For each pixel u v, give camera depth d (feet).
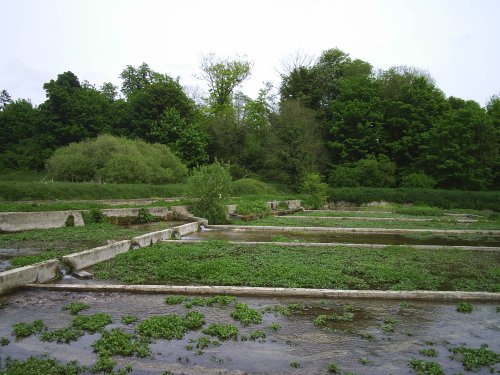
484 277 32.60
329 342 20.07
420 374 17.08
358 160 160.35
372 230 63.21
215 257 37.91
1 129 171.73
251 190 125.90
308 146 148.97
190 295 27.27
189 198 75.87
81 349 18.69
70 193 79.97
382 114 163.84
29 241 43.47
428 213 98.07
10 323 21.58
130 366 17.08
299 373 16.98
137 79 201.36
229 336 20.34
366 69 188.34
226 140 157.38
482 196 131.34
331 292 27.30
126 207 66.95
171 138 146.00
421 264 36.60
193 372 16.85
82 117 147.95
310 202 119.03
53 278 30.25
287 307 25.12
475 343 20.52
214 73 176.45
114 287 27.71
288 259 37.17
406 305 25.89
